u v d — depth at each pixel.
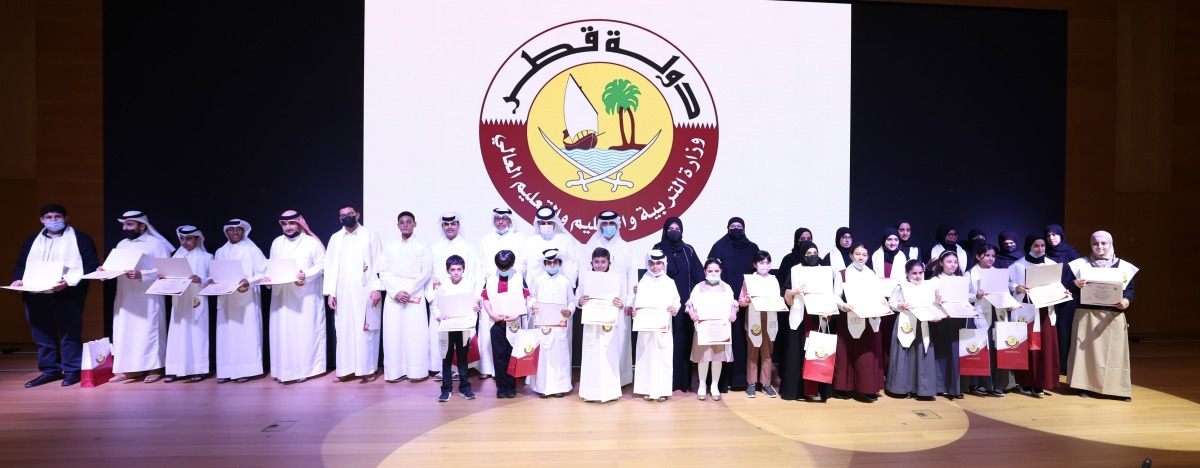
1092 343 4.69
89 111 5.88
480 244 5.44
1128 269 4.65
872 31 6.11
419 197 5.69
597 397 4.50
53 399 4.53
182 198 5.58
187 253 5.26
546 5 5.82
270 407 4.36
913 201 6.17
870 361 4.49
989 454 3.50
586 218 5.84
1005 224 6.30
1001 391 4.75
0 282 6.18
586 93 5.85
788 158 5.99
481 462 3.34
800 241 5.16
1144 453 3.54
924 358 4.58
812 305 4.42
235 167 5.63
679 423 4.04
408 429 3.89
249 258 5.23
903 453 3.51
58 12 5.85
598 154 5.84
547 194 5.81
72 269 4.90
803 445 3.63
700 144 5.92
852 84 6.10
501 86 5.77
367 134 5.64
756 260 4.65
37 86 5.84
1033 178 6.34
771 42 5.99
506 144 5.77
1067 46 6.62
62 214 4.95
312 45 5.67
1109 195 6.69
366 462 3.34
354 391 4.84
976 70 6.26
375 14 5.66
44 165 5.84
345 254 5.20
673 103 5.90
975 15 6.25
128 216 5.09
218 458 3.39
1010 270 4.98
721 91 5.95
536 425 3.98
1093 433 3.87
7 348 6.02
